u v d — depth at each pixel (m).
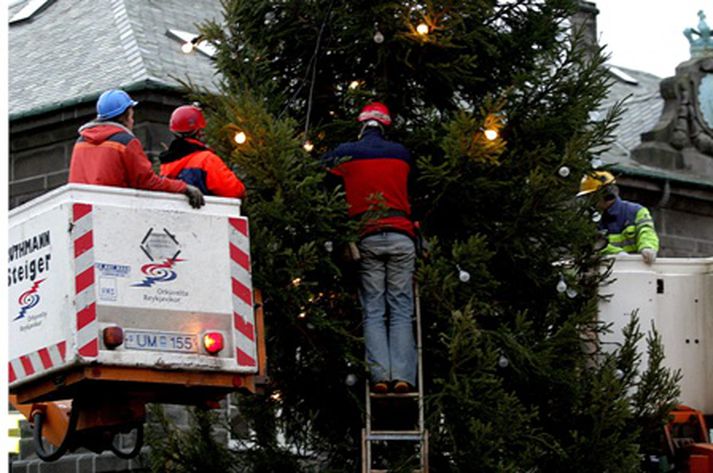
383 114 18.88
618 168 35.97
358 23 19.53
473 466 18.89
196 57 31.53
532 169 19.78
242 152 18.03
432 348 19.36
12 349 16.23
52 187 30.75
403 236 18.38
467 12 19.45
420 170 19.81
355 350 18.88
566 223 19.89
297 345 19.34
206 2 34.19
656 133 37.88
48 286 15.96
